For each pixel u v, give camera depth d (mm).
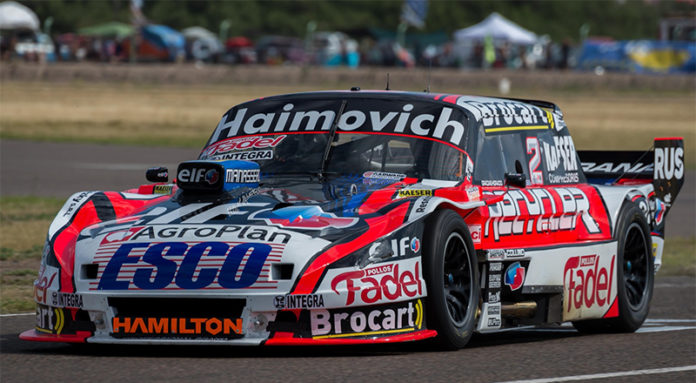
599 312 22594
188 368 16312
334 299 16719
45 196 53031
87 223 18703
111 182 60062
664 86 192500
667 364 17781
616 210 23391
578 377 16219
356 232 17422
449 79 178875
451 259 18641
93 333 17203
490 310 19703
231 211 18156
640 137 100188
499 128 21688
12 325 22375
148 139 91812
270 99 22250
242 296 16547
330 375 15789
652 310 27609
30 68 178000
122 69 184125
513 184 20734
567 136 24109
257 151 20875
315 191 19188
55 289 17484
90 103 130875
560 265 21422
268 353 17875
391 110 21125
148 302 16938
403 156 20281
